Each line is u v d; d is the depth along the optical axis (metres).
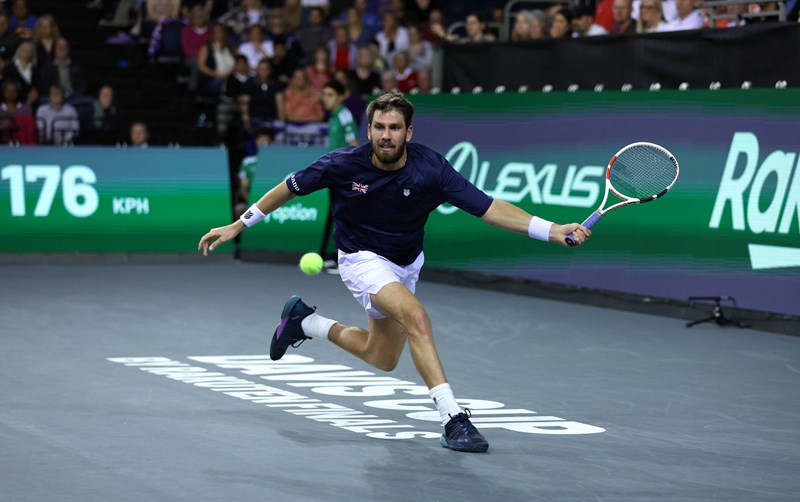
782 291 21.92
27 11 42.12
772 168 22.14
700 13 27.64
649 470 12.62
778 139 22.09
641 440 14.04
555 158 26.28
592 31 30.64
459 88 29.94
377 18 43.19
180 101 41.00
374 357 14.48
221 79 40.84
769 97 22.27
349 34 40.62
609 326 22.89
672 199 23.94
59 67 38.69
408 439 13.76
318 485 11.77
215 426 14.31
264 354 19.48
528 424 14.80
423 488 11.73
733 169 22.86
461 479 12.09
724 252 22.97
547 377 17.98
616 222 24.98
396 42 39.75
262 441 13.57
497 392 16.84
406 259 13.94
